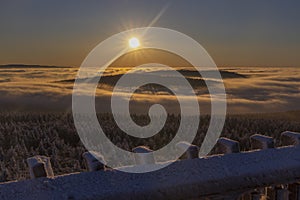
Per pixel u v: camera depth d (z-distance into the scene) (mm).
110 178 1636
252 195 1922
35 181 1596
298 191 1987
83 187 1535
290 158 1913
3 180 6367
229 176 1686
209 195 1649
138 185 1562
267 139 2145
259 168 1773
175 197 1583
